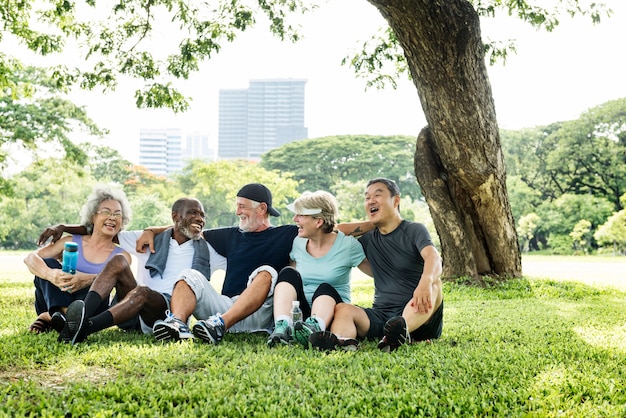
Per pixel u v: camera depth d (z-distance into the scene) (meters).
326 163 68.69
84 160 23.31
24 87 14.19
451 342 4.75
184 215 5.00
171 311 4.41
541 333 5.25
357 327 4.44
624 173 50.72
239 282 4.85
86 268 4.88
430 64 9.62
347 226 4.86
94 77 12.82
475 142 10.39
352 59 13.80
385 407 2.91
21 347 3.96
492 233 11.37
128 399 2.92
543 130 56.97
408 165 67.44
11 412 2.72
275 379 3.28
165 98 12.73
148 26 12.65
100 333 4.71
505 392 3.14
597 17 11.73
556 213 51.50
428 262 4.32
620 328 5.58
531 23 12.02
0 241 55.56
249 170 52.59
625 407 2.96
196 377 3.33
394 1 8.93
